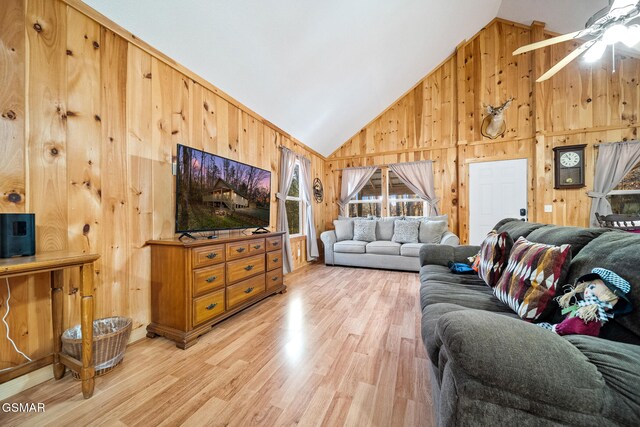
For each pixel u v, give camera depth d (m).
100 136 1.71
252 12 2.06
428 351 1.01
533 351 0.60
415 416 1.15
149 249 1.98
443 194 4.55
